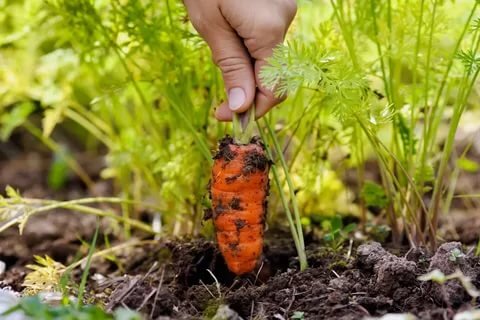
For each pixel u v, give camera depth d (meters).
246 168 0.75
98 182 1.25
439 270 0.71
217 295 0.74
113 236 1.01
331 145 0.90
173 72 0.87
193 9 0.73
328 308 0.70
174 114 0.89
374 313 0.70
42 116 1.42
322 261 0.80
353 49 0.79
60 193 1.22
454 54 0.78
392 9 0.83
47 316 0.64
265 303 0.73
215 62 0.74
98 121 1.04
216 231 0.77
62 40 0.95
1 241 0.99
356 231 0.93
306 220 0.91
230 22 0.72
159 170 0.94
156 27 0.84
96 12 0.86
